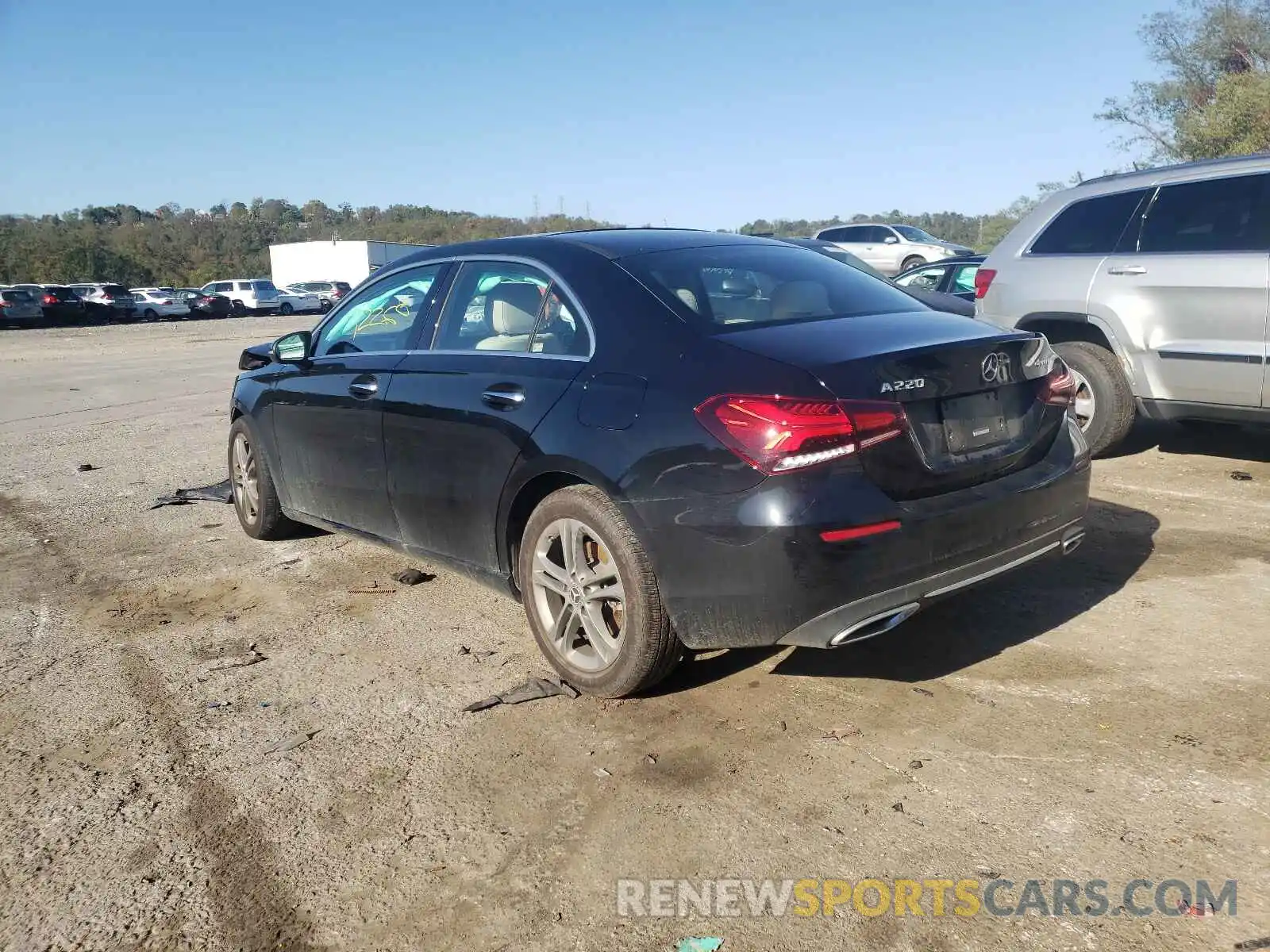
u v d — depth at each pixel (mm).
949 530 3248
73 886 2754
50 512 6945
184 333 32531
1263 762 3043
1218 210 6098
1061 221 6938
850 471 3113
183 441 9711
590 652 3752
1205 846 2664
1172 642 3916
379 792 3164
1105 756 3121
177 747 3504
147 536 6234
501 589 4113
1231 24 23562
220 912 2627
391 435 4438
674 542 3273
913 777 3066
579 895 2627
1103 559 4887
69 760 3443
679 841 2826
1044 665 3773
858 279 4238
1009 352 3559
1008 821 2822
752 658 3973
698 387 3279
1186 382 6164
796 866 2688
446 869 2766
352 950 2471
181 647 4418
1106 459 6910
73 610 4945
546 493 3859
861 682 3713
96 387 15266
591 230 4430
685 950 2400
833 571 3080
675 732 3430
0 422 11656
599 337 3668
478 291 4305
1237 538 5125
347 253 57625
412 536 4520
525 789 3135
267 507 5738
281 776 3283
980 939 2387
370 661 4191
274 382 5422
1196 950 2309
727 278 3898
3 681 4109
